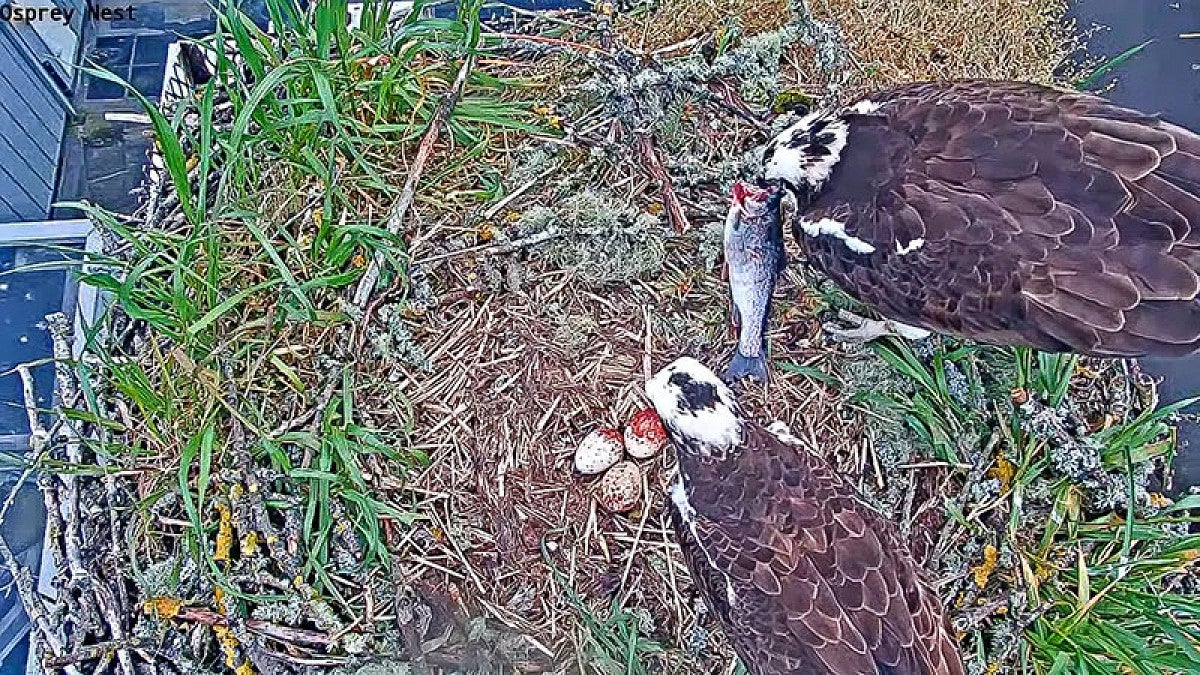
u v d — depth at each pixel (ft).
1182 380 4.88
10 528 4.73
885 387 4.50
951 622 4.11
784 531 3.90
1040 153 3.87
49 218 5.31
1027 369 4.44
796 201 4.25
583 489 4.49
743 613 3.92
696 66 4.81
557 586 4.34
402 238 4.58
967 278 3.89
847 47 4.96
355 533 4.25
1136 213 3.76
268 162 4.58
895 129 4.05
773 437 4.04
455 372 4.54
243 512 4.17
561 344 4.59
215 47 4.60
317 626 4.15
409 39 4.70
